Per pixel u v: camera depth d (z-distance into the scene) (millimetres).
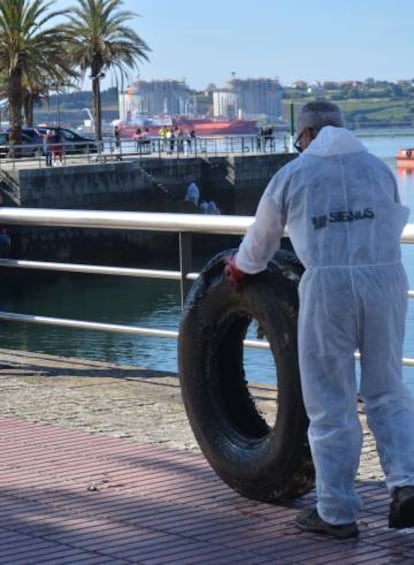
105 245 64938
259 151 90438
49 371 11852
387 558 6273
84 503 7332
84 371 11852
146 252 66875
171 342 31922
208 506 7246
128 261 66000
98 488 7637
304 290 6488
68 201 68688
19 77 78438
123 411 9969
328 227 6402
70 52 92812
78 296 50188
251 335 14773
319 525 6641
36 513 7156
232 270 7066
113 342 32125
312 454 6621
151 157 79812
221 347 7590
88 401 10398
